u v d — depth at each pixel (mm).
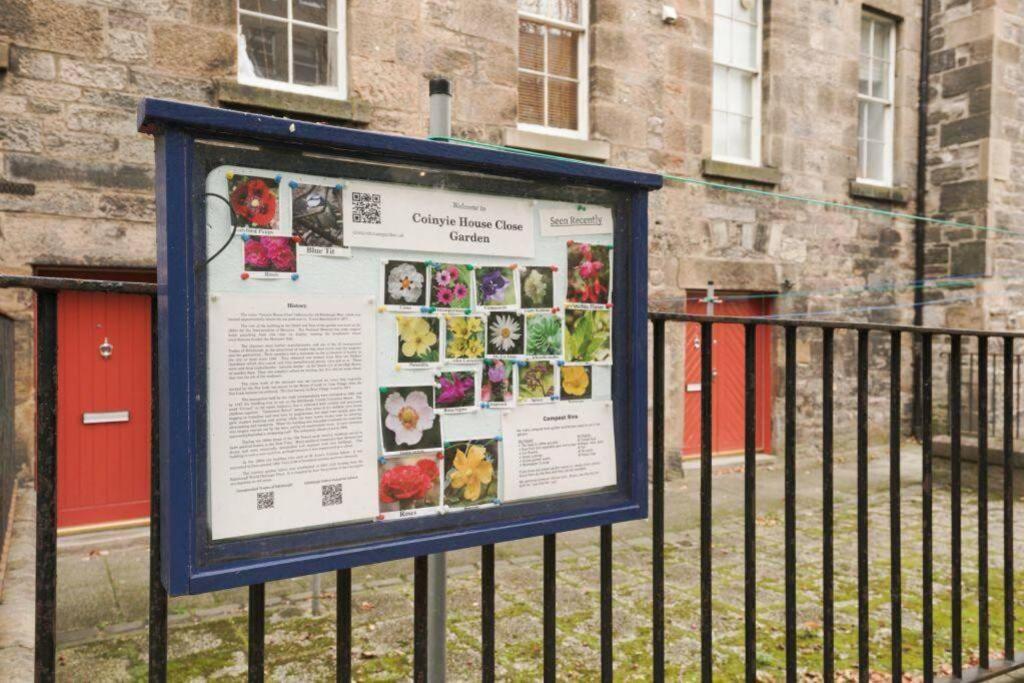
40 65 5500
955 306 10625
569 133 8125
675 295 8602
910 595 4672
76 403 6141
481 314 1814
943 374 10750
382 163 1670
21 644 2516
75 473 6133
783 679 3506
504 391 1854
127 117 5785
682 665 3658
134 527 6281
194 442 1455
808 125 9688
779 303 9609
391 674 3590
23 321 5551
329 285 1610
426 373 1736
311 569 1570
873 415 10484
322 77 6797
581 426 1979
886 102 10852
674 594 4684
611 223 2033
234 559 1501
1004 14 10406
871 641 3965
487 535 1800
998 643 3910
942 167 10773
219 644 3936
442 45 7070
